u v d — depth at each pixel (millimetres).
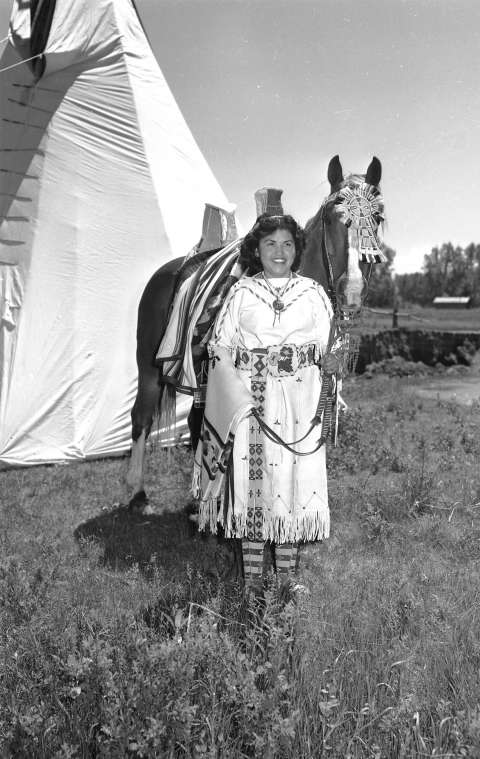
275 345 3475
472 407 10977
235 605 3281
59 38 8023
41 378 8000
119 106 8234
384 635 3309
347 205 4020
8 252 8211
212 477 3508
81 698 2715
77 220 8156
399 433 8766
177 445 8273
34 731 2566
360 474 6914
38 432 7930
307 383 3520
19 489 6676
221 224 5680
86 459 8086
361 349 19328
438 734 2625
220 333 3562
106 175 8258
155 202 8281
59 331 8070
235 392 3391
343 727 2654
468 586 4012
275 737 2453
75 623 3521
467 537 4898
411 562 4508
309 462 3498
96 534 5258
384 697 2803
